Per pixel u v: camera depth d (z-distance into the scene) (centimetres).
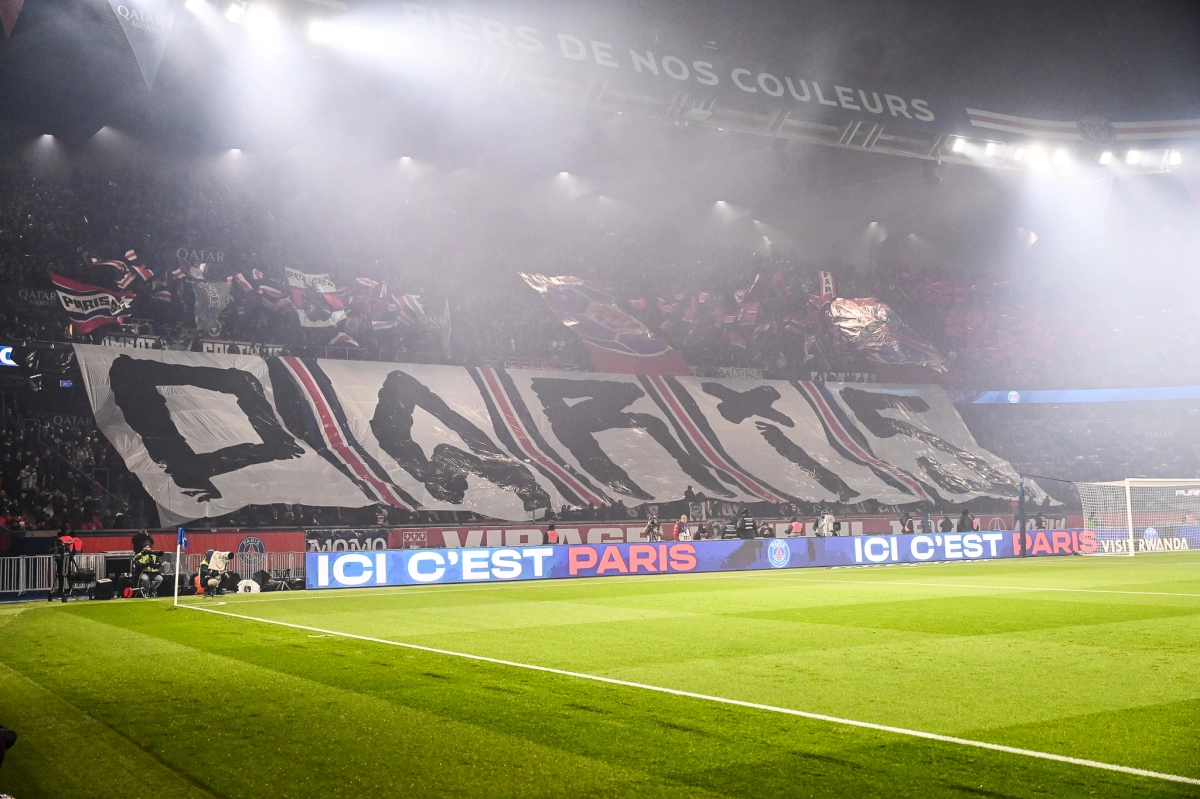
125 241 3272
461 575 2247
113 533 2319
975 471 3791
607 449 3297
